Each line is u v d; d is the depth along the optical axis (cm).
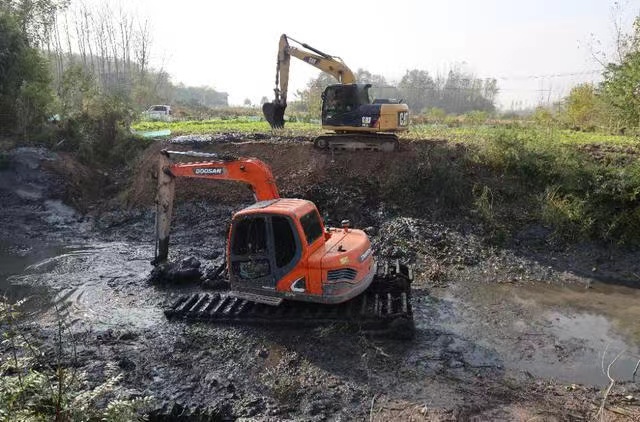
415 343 879
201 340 891
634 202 1309
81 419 502
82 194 1831
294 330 916
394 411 687
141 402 536
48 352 817
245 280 927
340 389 739
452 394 729
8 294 1100
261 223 899
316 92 3844
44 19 2497
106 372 741
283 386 745
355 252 904
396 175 1545
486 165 1534
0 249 1421
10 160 1831
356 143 1655
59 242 1492
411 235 1346
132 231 1577
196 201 1662
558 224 1329
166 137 2177
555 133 1780
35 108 2109
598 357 842
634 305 1048
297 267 880
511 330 936
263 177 1045
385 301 966
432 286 1141
